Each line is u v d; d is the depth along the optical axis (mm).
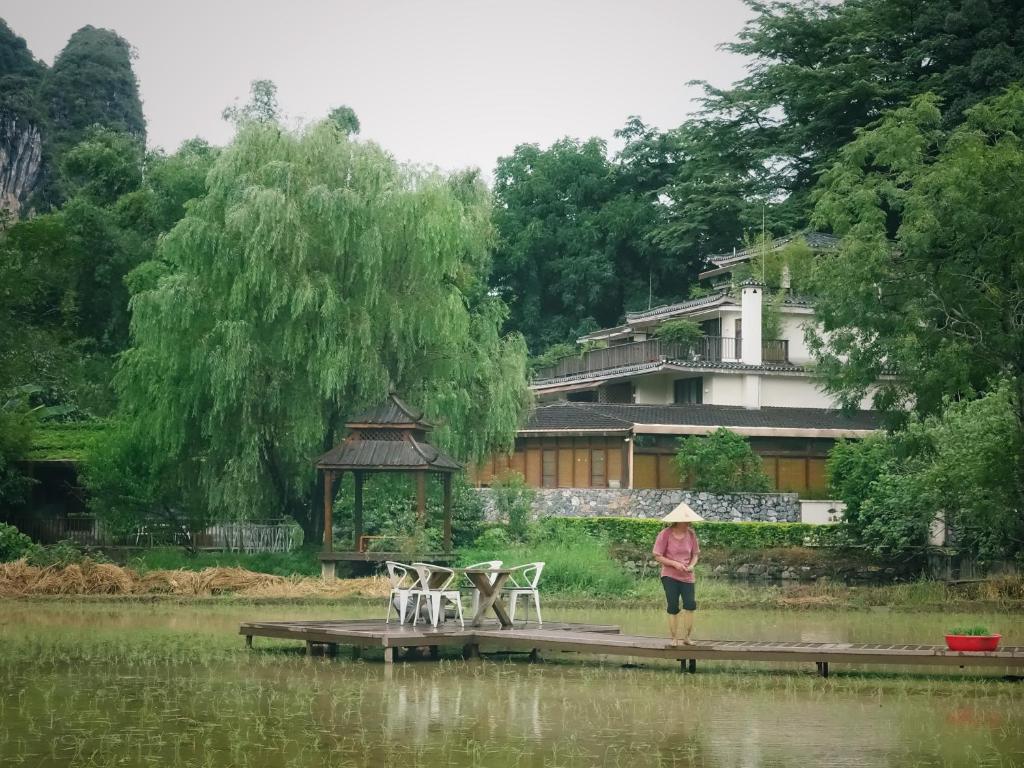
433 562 33750
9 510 41656
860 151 35062
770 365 53062
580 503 45062
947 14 62562
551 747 12242
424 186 35906
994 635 18297
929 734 13125
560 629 20875
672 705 15008
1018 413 33375
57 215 57969
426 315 35938
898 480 38219
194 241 34125
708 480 44812
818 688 16672
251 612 28266
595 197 78000
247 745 12203
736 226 71625
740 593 33438
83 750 11914
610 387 57969
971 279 32875
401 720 13719
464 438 38219
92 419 48750
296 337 34094
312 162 35625
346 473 39906
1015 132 35125
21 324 50625
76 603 30531
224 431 35094
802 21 69562
